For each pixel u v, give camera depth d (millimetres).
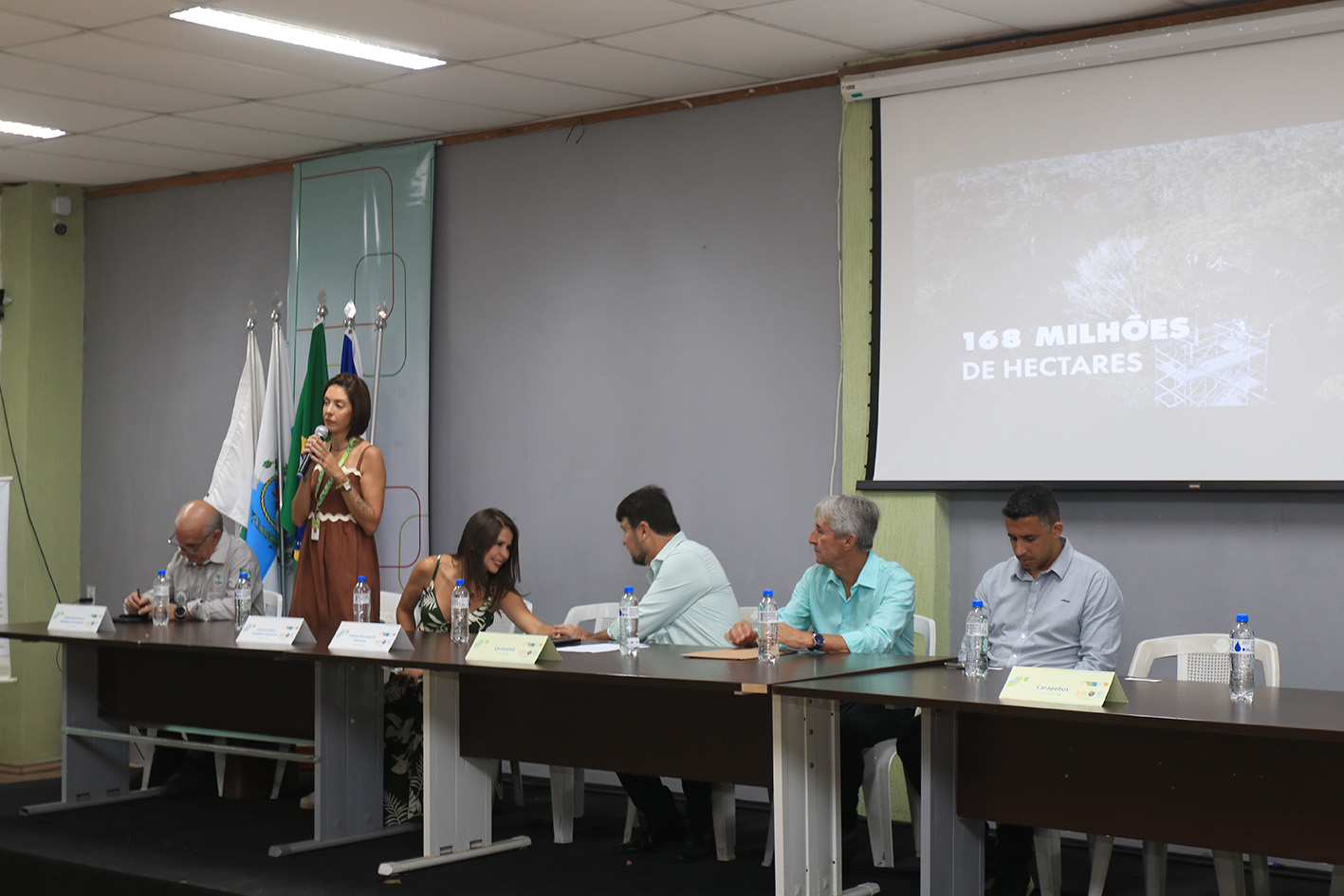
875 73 5262
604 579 6098
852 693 3242
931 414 5172
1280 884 4297
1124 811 3250
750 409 5699
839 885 3795
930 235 5199
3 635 5055
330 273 6883
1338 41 4410
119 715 5410
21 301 7562
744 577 5699
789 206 5602
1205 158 4645
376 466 5523
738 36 5031
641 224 6016
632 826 4773
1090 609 4125
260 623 4723
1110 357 4812
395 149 6695
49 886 4586
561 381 6242
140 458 7594
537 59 5316
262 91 5781
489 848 4617
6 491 6949
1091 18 4805
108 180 7574
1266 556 4562
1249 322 4555
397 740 4984
